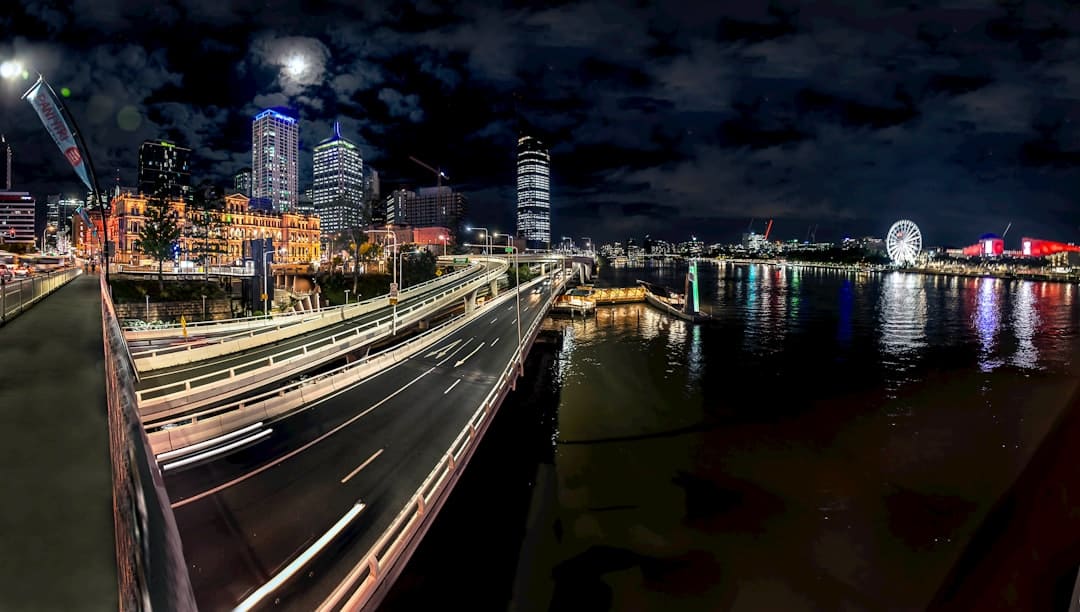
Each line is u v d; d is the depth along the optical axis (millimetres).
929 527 28422
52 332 12141
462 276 119000
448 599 22406
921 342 84812
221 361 40219
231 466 22406
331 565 15766
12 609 2279
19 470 4035
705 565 25172
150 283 77000
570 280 179125
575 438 41438
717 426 44281
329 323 58750
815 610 22406
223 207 134125
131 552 2266
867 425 44438
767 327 100000
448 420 30094
